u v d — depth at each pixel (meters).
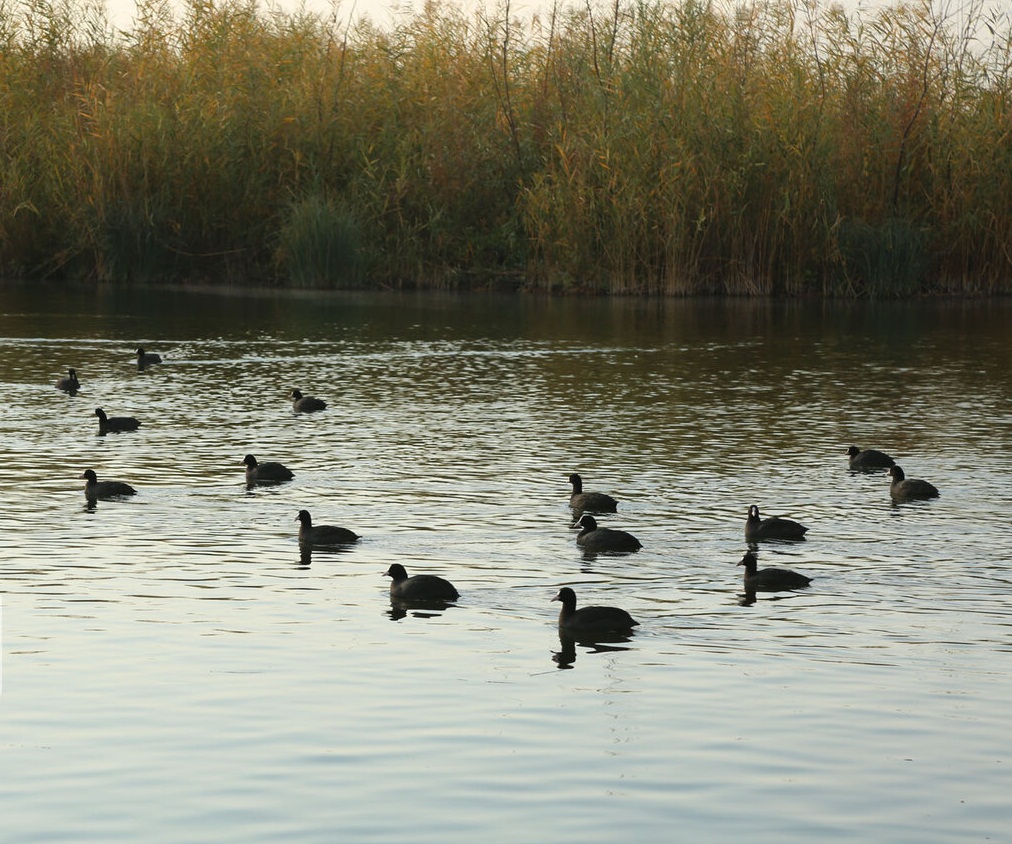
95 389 31.50
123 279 55.75
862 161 51.88
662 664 14.09
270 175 56.34
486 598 16.34
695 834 10.46
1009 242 52.19
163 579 16.94
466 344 39.25
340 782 11.30
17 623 15.19
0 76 58.34
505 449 25.16
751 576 16.77
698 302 50.12
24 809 10.84
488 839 10.38
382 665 14.00
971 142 51.62
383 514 20.30
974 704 13.02
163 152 55.16
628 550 18.41
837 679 13.66
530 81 57.28
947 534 19.31
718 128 51.03
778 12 52.38
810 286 52.47
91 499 20.98
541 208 52.97
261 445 25.38
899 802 10.99
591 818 10.70
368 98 56.78
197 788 11.20
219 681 13.50
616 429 27.09
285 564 17.70
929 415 28.75
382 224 55.22
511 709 12.83
